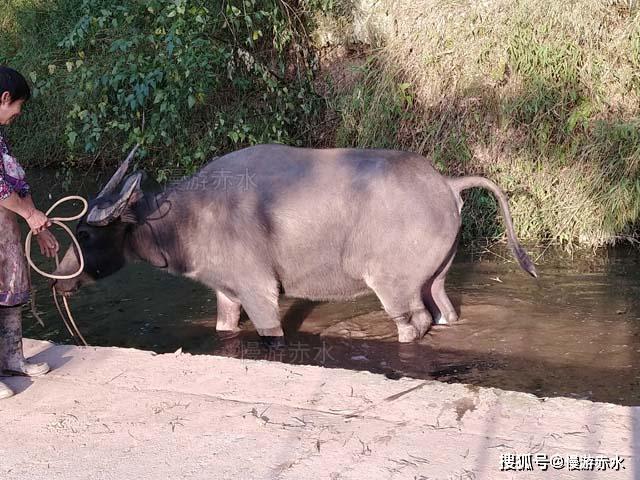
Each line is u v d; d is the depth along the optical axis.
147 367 4.07
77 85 9.75
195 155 8.97
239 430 3.32
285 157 5.70
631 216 7.87
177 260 5.81
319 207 5.52
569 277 7.09
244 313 6.58
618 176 7.95
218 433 3.31
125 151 10.37
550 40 8.20
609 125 8.00
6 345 3.98
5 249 3.81
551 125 8.35
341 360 5.46
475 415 3.33
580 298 6.50
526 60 8.27
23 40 12.12
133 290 7.07
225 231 5.58
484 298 6.57
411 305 5.75
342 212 5.52
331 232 5.55
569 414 3.29
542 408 3.35
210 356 4.17
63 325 6.26
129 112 9.36
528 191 8.47
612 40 8.14
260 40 9.85
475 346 5.57
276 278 5.72
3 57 12.20
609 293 6.60
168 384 3.84
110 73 8.55
